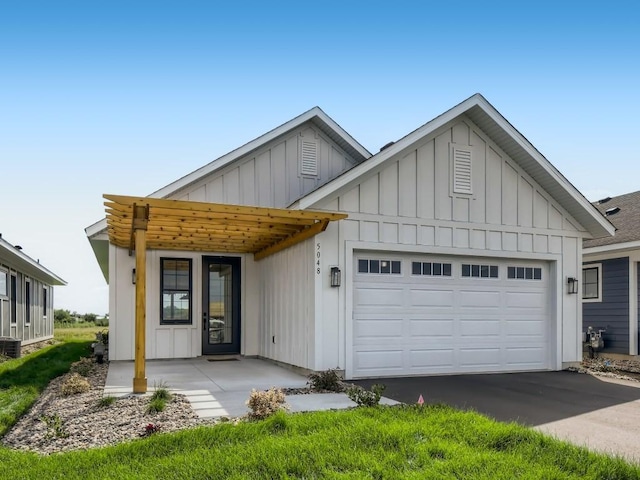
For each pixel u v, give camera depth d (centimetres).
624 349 1350
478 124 1052
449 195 1020
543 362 1090
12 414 610
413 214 988
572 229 1130
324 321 908
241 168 1232
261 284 1255
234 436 479
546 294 1108
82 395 741
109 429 539
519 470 396
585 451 447
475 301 1040
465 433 489
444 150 1026
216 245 1191
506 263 1077
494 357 1045
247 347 1266
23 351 1723
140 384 754
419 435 482
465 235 1027
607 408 689
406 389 823
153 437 476
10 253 1405
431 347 994
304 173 1288
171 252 1230
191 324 1236
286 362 1047
